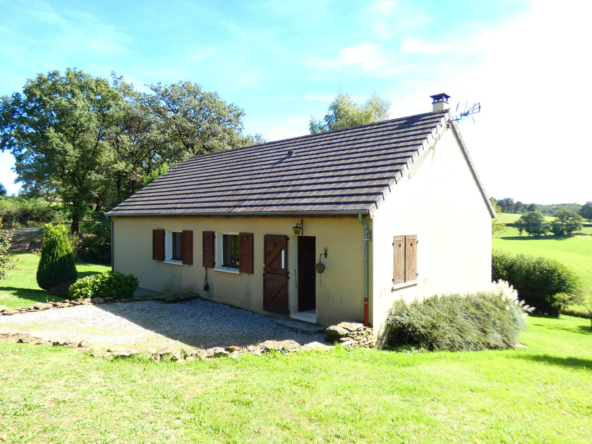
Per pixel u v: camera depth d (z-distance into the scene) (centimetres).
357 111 3562
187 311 1123
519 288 1981
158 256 1461
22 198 3522
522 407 536
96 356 679
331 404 506
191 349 771
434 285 1098
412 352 830
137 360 667
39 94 2847
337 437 427
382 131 1187
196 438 412
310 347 758
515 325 1152
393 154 1014
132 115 3294
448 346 887
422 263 1041
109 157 3073
